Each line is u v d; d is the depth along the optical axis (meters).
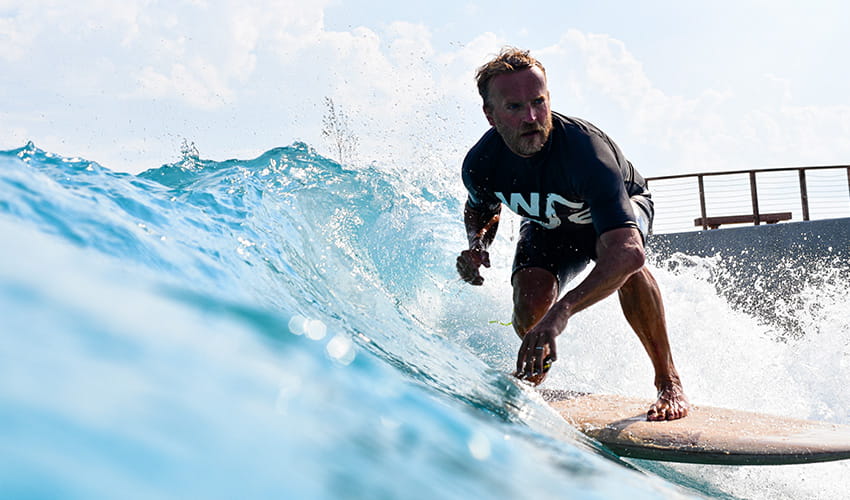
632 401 3.34
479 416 1.45
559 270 3.69
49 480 0.38
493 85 3.07
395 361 1.89
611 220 2.97
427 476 0.71
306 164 4.50
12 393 0.48
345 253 3.59
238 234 2.71
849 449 2.64
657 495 1.20
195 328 0.86
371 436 0.77
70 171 2.63
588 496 0.95
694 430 2.88
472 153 3.48
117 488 0.40
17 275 0.78
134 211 2.35
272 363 0.85
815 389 6.57
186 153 4.81
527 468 1.00
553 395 3.44
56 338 0.63
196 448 0.52
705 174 13.20
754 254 12.29
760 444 2.70
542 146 3.11
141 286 0.97
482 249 3.66
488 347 4.16
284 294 2.23
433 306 4.30
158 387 0.61
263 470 0.53
